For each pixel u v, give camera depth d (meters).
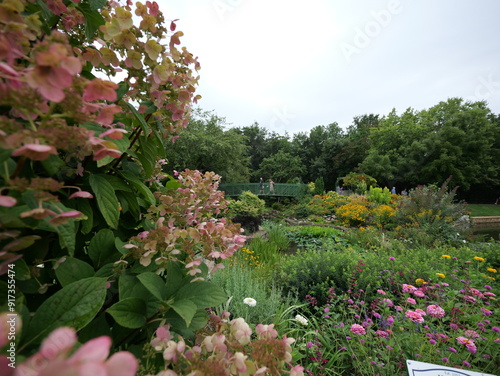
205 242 0.88
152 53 0.78
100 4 0.75
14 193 0.44
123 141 0.74
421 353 1.84
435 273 3.26
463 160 24.53
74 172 0.72
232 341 0.74
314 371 1.88
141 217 1.04
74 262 0.69
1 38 0.33
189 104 1.06
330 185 33.28
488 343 1.89
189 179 1.26
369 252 5.33
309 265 3.96
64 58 0.33
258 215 12.20
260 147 36.72
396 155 26.38
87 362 0.21
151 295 0.78
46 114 0.38
